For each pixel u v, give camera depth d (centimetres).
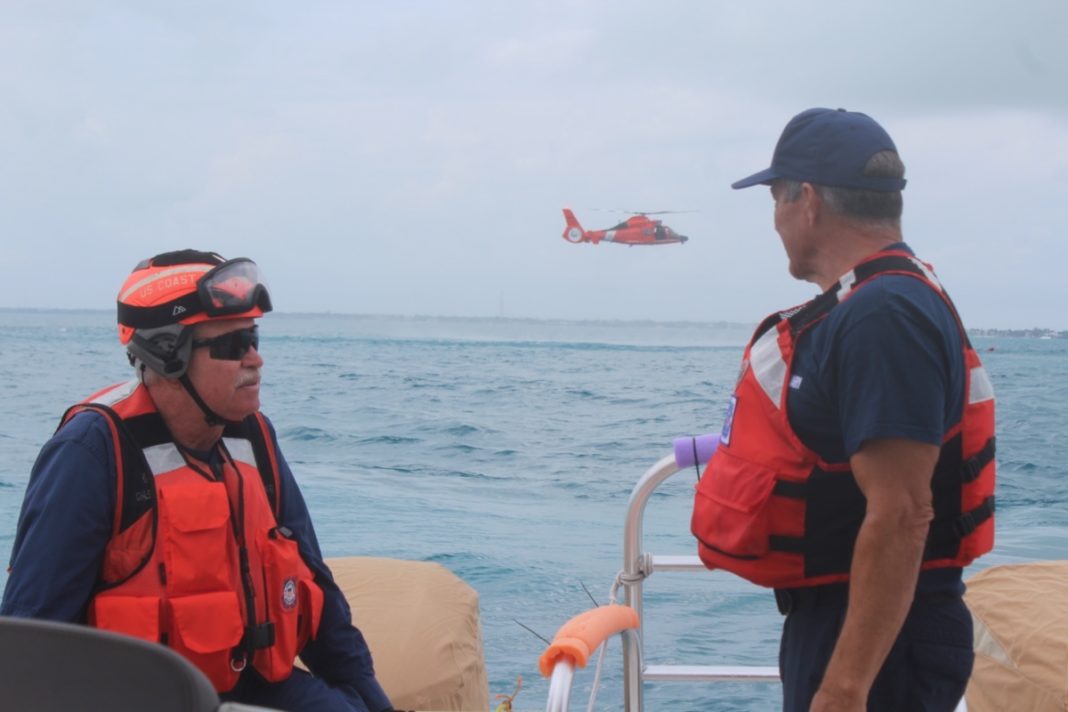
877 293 186
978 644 302
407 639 325
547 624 748
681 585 841
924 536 183
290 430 2464
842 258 202
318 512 1309
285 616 233
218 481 230
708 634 708
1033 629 290
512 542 1115
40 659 101
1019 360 8962
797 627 208
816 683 203
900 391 181
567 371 5709
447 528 1206
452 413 3052
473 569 959
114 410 223
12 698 102
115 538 217
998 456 2188
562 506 1458
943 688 200
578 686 577
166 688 97
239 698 239
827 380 192
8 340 8319
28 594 209
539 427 2714
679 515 1284
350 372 5022
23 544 214
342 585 357
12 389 3669
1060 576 316
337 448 2178
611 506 1464
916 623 198
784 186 210
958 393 190
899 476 181
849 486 196
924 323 183
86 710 100
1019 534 1284
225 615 218
